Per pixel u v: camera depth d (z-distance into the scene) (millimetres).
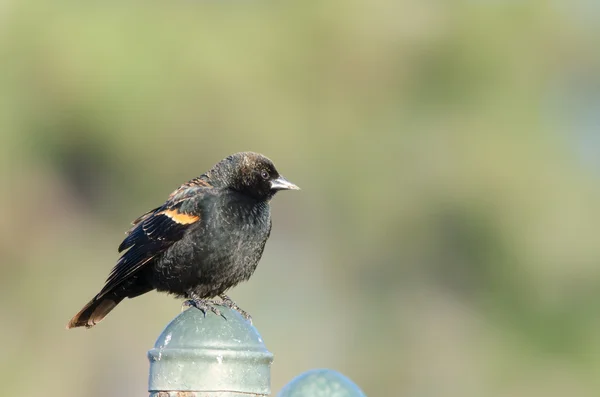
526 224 18578
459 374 19188
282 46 18469
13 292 18391
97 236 18812
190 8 18344
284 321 20031
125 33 17328
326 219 19359
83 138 17562
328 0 18797
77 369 18703
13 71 17188
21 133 17438
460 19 19031
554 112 19906
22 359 18453
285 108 18156
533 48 19422
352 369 19656
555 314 18828
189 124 17609
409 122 18938
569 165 19234
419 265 19188
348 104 18734
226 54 18000
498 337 19016
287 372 19750
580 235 18703
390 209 18891
